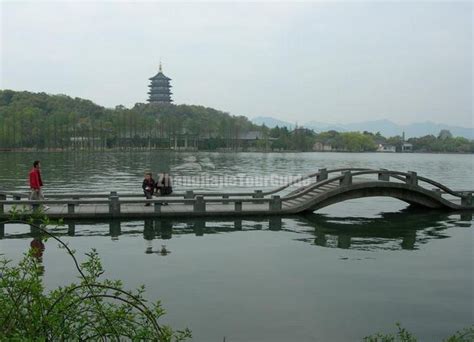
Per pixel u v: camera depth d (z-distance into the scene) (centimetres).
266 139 17488
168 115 17362
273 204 2233
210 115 19450
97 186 3888
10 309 479
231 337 862
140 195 2314
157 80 19850
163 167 6956
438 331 912
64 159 8931
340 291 1135
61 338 495
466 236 1830
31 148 12500
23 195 2298
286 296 1090
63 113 13725
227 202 2358
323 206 2333
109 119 15000
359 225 2052
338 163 9962
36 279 516
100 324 526
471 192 2530
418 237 1806
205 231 1861
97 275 567
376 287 1171
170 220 2066
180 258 1422
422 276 1274
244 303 1037
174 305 1014
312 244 1659
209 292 1105
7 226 1842
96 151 13238
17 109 13912
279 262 1398
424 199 2505
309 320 950
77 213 2008
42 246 1533
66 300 519
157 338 493
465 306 1048
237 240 1705
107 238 1694
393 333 894
